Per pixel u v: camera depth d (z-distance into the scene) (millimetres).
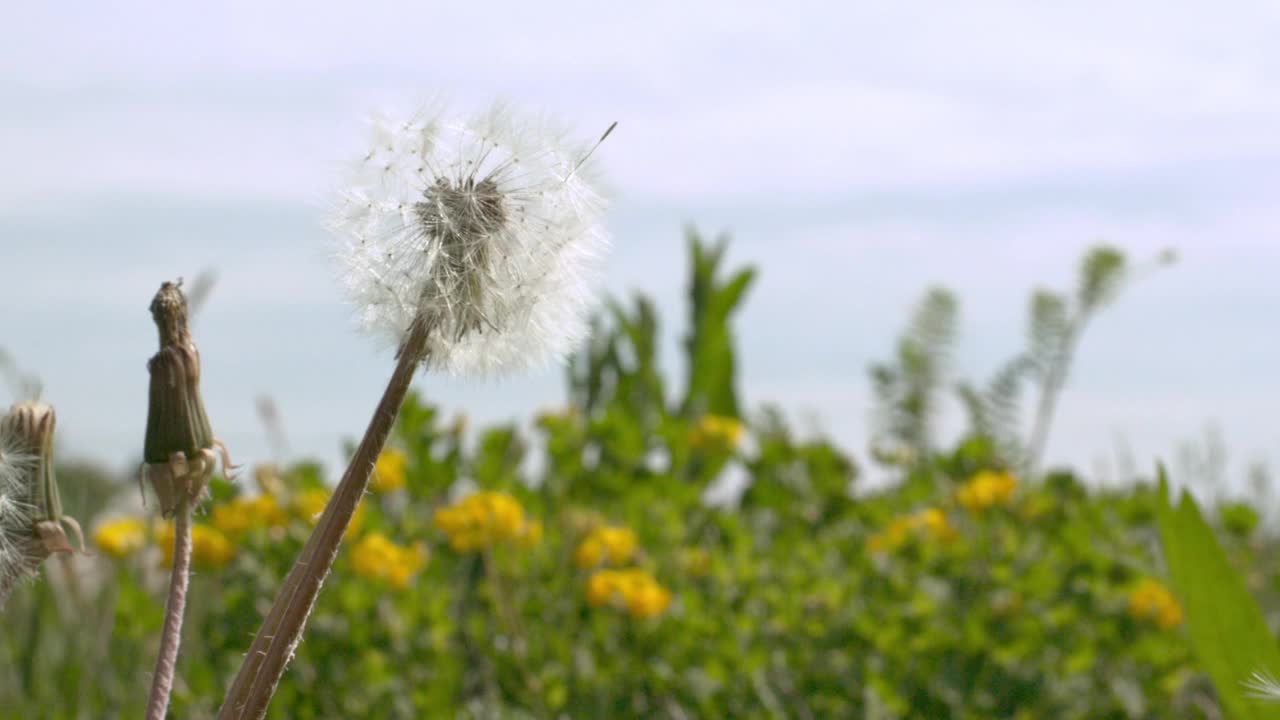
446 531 3674
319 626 3422
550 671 3562
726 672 3637
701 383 7141
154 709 1395
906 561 4242
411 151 1439
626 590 3559
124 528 3764
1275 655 2277
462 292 1372
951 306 7254
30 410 1555
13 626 3875
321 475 4082
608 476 4871
